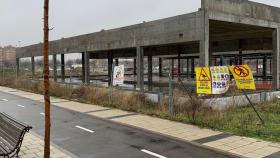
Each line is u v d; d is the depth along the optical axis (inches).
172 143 371.2
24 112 629.9
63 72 1542.8
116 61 2138.3
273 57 863.1
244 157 312.7
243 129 422.3
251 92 667.4
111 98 694.5
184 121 486.0
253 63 2504.9
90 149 353.4
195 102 520.1
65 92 867.4
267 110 573.3
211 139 382.9
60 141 390.6
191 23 679.1
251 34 1063.0
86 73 1139.9
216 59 2108.8
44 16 217.5
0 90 1164.5
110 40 982.4
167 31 746.8
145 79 1889.8
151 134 418.0
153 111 571.2
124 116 552.7
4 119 303.7
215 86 497.4
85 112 607.2
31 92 1062.4
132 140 389.7
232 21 711.1
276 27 849.5
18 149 276.1
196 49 1478.8
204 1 649.6
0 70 2212.1
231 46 1348.4
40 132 442.3
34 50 1573.6
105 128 462.0
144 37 831.7
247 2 752.3
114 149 351.9
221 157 315.6
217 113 496.1
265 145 351.9
